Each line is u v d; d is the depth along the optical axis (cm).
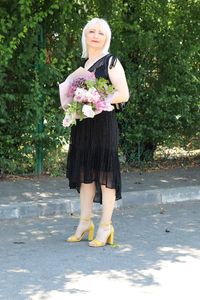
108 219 661
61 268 582
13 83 959
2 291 519
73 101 631
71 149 664
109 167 648
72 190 904
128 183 962
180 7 1066
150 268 585
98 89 623
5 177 980
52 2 943
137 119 1069
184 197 913
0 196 855
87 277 556
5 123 965
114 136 647
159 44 1057
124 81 637
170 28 1061
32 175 1001
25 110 960
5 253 633
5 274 563
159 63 1070
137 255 628
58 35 975
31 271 572
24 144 988
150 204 884
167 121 1091
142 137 1070
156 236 706
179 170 1081
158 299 503
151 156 1112
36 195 866
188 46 1070
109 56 637
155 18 1051
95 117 643
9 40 922
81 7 983
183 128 1112
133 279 552
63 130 991
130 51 1041
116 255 627
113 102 631
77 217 800
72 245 664
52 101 982
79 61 982
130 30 1029
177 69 1064
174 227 750
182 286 535
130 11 1039
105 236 661
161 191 898
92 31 641
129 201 868
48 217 799
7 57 906
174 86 1073
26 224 761
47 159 1018
